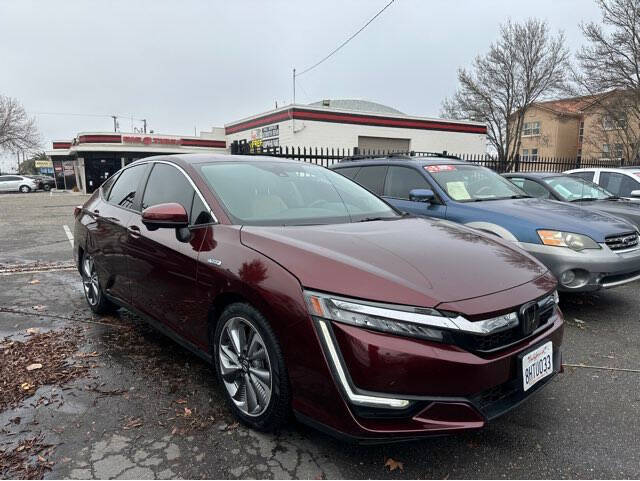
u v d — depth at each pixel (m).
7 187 41.50
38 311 4.77
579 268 4.40
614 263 4.38
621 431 2.66
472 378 2.08
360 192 3.94
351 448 2.48
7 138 51.19
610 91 25.06
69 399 2.96
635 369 3.48
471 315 2.12
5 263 7.37
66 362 3.50
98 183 32.38
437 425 2.05
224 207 3.02
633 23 22.70
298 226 2.92
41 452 2.42
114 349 3.76
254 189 3.33
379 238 2.72
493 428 2.69
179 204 3.11
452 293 2.18
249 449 2.46
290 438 2.56
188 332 3.08
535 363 2.36
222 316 2.72
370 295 2.12
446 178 5.88
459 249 2.68
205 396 3.01
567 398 3.04
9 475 2.23
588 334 4.20
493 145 33.34
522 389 2.28
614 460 2.40
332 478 2.25
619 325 4.43
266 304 2.36
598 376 3.36
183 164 3.49
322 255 2.37
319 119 23.09
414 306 2.09
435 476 2.27
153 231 3.37
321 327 2.16
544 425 2.72
